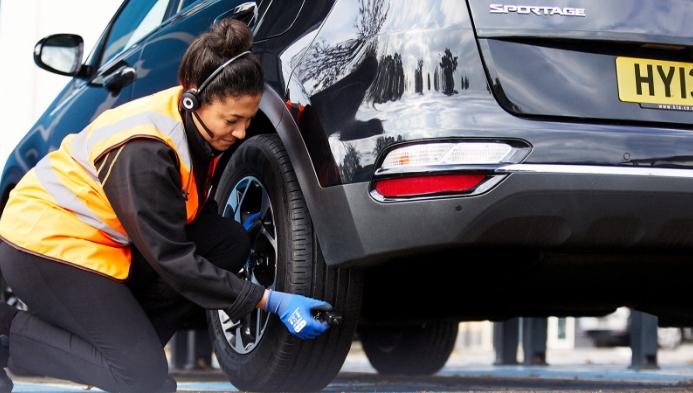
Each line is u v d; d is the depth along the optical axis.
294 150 4.33
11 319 3.93
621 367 10.12
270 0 4.86
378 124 4.04
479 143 3.96
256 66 3.68
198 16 5.48
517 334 10.02
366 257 4.07
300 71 4.38
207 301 3.82
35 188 3.89
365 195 4.05
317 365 4.49
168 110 3.77
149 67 5.82
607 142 4.06
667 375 8.04
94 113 6.38
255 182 4.71
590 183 3.98
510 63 4.09
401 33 4.12
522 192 3.92
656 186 4.05
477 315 5.13
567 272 4.35
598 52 4.22
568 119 4.11
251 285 3.86
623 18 4.25
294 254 4.39
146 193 3.66
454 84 4.04
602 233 4.05
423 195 3.95
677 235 4.15
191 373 8.48
